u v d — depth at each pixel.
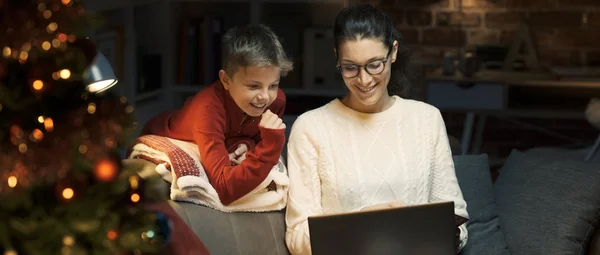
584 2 5.12
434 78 4.94
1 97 1.39
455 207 2.35
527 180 2.70
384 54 2.17
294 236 2.24
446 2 5.25
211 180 2.19
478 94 4.92
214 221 2.18
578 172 2.64
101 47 3.96
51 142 1.46
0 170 1.41
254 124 2.33
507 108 4.90
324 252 1.99
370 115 2.34
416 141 2.34
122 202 1.65
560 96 5.21
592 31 5.14
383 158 2.31
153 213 1.70
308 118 2.34
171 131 2.33
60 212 1.49
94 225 1.48
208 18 4.86
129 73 4.31
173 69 4.89
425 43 5.30
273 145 2.13
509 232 2.60
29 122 1.47
